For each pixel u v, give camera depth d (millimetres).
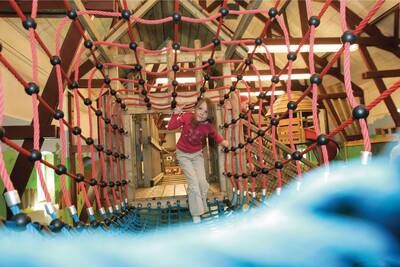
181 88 8703
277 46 7152
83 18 2697
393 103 9422
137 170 6172
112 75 4172
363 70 11094
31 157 1447
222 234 1690
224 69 4512
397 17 8406
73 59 3264
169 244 1637
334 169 1082
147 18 4516
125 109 4266
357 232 838
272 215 1468
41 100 1712
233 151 4004
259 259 1187
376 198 837
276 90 13766
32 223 1156
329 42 7332
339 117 13023
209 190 4719
